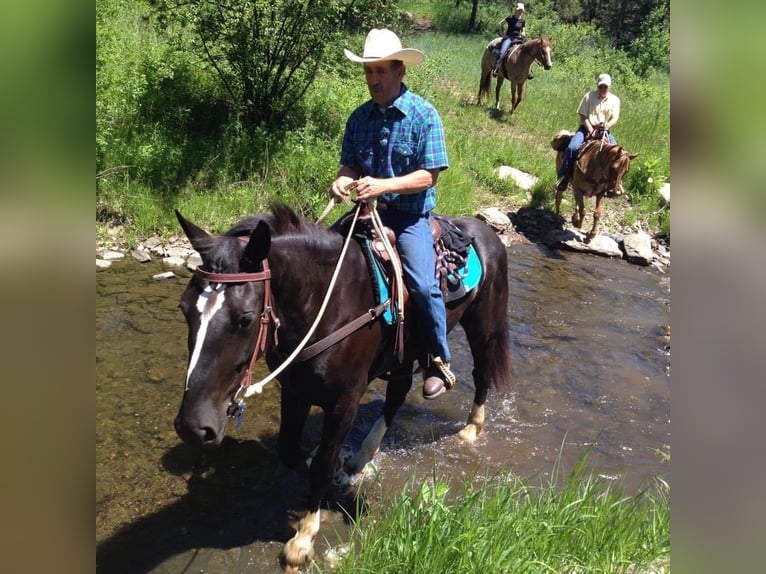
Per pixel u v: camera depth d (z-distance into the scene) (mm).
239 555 3229
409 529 2984
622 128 13477
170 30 10445
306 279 2918
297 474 3910
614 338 6250
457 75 16547
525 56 13195
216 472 3865
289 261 2834
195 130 8883
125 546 3223
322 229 3133
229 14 8477
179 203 7555
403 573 2834
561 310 6859
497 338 4363
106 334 5277
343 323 3074
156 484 3709
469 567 2781
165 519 3445
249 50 8484
